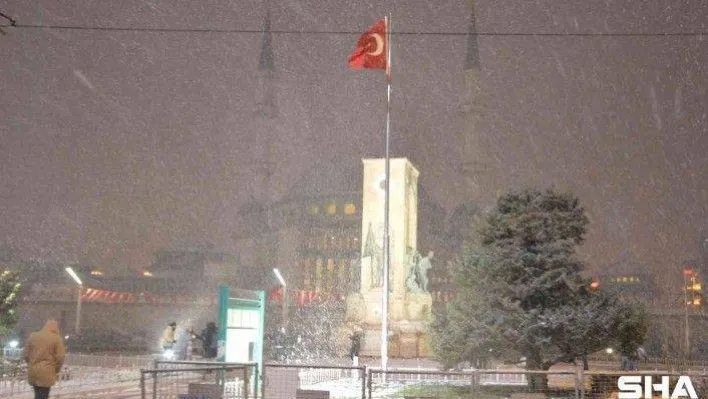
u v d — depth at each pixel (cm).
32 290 9712
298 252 14988
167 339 3397
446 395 2258
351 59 3891
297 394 2262
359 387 2733
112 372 3381
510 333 2609
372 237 6275
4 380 2766
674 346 4894
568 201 2819
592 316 2609
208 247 14862
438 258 14038
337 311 10144
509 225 2791
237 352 2580
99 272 13138
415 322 6000
